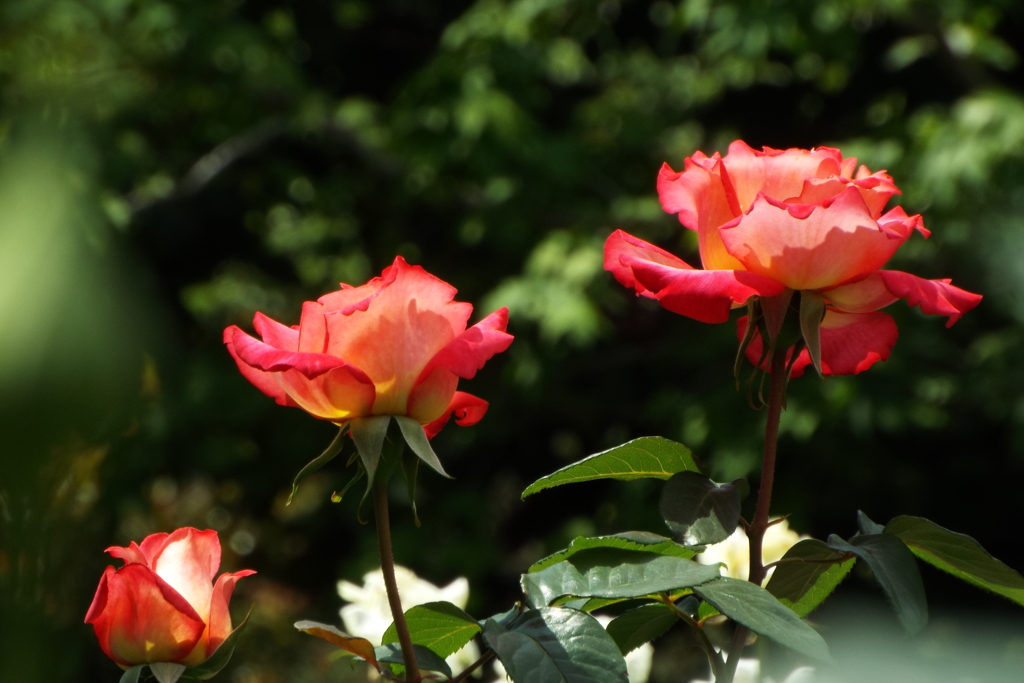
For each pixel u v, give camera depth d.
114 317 0.73
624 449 1.36
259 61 6.50
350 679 4.28
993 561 1.35
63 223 0.72
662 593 1.36
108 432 0.75
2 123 0.83
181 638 1.34
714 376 6.08
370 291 1.32
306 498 6.51
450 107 5.96
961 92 6.07
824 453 5.27
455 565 5.82
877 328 1.39
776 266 1.34
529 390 5.88
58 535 0.87
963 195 4.98
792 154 1.38
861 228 1.33
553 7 6.41
